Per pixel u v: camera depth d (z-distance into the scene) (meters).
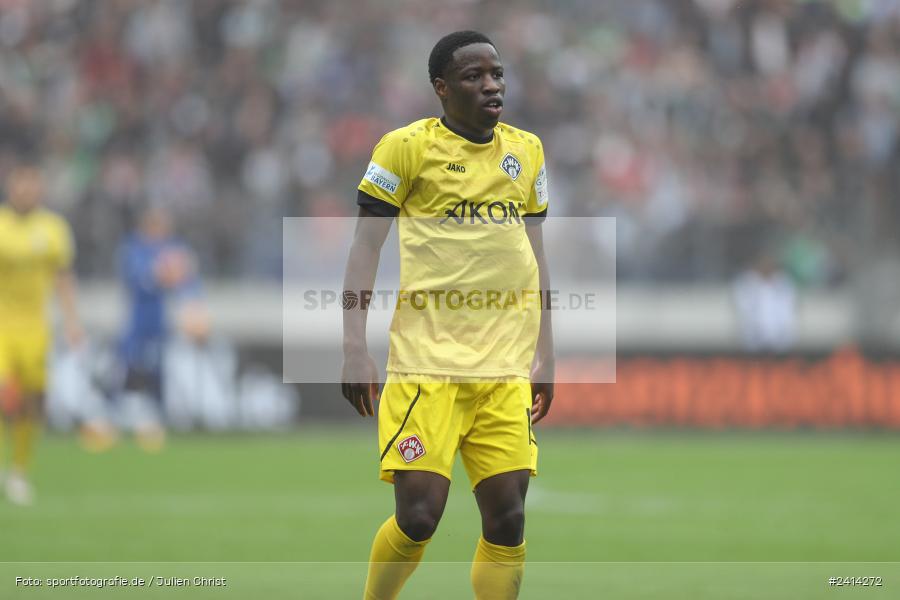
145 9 73.44
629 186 66.06
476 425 16.06
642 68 72.44
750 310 56.25
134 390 51.00
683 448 49.22
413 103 70.75
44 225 36.50
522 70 71.44
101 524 29.19
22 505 32.59
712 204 64.00
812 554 25.36
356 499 34.22
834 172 63.53
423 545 15.88
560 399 55.31
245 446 49.44
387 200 16.03
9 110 67.81
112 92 70.12
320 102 70.00
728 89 72.06
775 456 46.41
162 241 50.44
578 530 28.81
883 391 55.50
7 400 34.22
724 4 75.44
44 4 74.12
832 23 74.75
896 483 38.28
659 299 57.78
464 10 75.38
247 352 55.19
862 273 58.47
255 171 66.31
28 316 36.28
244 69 71.00
